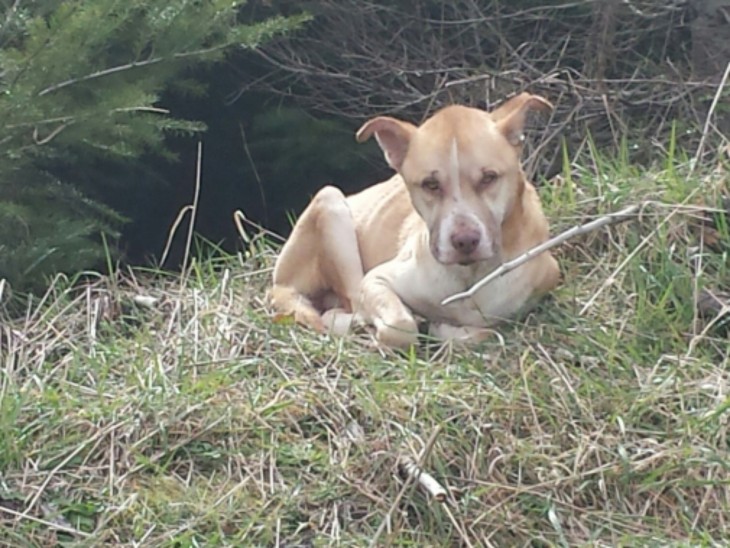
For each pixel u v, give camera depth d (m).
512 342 3.47
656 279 3.62
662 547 3.02
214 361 3.43
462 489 3.10
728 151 3.97
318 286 3.77
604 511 3.09
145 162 5.14
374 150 5.11
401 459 3.13
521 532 3.04
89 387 3.40
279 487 3.14
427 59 5.07
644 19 4.92
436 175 3.42
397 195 3.74
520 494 3.10
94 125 4.09
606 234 3.77
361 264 3.71
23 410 3.30
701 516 3.09
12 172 4.17
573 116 4.53
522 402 3.26
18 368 3.49
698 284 3.57
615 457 3.16
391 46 5.21
